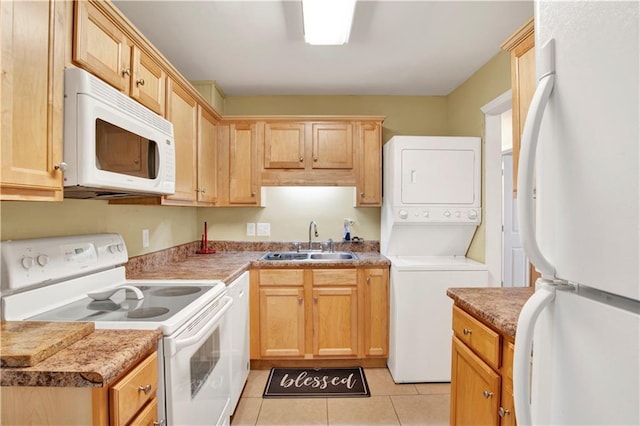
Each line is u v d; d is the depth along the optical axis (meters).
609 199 0.46
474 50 2.31
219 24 1.98
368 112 3.18
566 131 0.54
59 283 1.38
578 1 0.52
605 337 0.47
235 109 3.17
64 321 1.20
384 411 2.13
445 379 2.47
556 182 0.56
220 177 2.85
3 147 0.88
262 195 2.99
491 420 1.19
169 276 1.97
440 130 3.21
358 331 2.63
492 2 1.79
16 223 1.28
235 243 3.16
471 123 2.75
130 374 0.95
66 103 1.10
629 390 0.44
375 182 2.88
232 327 2.01
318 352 2.62
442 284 2.47
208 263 2.49
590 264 0.49
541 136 0.59
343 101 3.18
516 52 1.41
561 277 0.55
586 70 0.50
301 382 2.47
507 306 1.29
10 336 0.96
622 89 0.44
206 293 1.59
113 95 1.26
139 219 2.12
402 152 2.62
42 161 1.01
